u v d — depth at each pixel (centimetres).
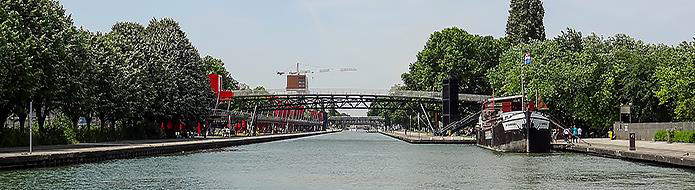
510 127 7894
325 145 11675
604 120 10225
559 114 10619
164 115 10138
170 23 11169
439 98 13325
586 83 9994
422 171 5131
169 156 7088
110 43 8962
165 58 10462
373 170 5297
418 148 9738
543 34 14288
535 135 7612
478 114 11925
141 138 10069
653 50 11119
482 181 4284
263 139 13862
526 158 6538
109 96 8488
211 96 11719
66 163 5147
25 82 6047
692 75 8394
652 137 8594
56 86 6600
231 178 4569
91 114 8488
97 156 5678
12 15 6269
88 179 4259
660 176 4284
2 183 3897
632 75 9831
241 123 18538
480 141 10294
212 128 16638
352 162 6350
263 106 18050
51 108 6938
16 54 5947
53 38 6681
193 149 8550
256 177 4666
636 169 4844
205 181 4344
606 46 11988
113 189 3809
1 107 6225
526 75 10294
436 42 13450
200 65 11331
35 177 4219
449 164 5878
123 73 8744
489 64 13300
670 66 9219
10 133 6353
